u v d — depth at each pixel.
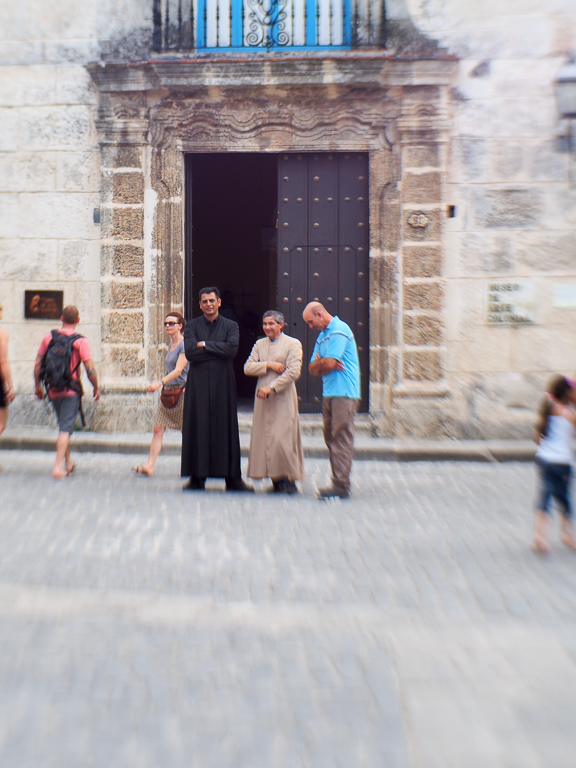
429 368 10.37
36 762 2.84
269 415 7.69
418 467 9.33
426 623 4.25
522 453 9.74
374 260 10.48
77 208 10.59
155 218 10.52
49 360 8.31
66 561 5.35
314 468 9.07
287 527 6.36
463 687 3.47
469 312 10.34
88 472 8.69
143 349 10.55
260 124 10.44
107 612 4.37
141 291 10.53
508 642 3.98
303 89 10.28
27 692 3.41
